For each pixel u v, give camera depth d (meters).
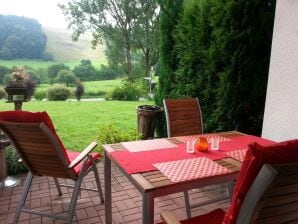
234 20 3.16
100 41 12.34
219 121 3.48
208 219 1.52
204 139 1.95
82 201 2.64
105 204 2.12
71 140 4.93
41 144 1.85
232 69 3.21
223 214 1.57
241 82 3.25
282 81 2.79
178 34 3.93
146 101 9.72
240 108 3.33
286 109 2.76
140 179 1.42
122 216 2.40
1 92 5.90
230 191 2.16
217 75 3.43
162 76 4.49
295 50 2.63
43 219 2.33
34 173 2.12
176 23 4.18
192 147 1.88
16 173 3.23
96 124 6.22
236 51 3.18
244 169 0.86
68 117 6.88
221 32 3.26
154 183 1.38
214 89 3.51
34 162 2.02
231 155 1.82
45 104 8.56
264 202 0.85
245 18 3.13
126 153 1.83
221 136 2.35
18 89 3.17
